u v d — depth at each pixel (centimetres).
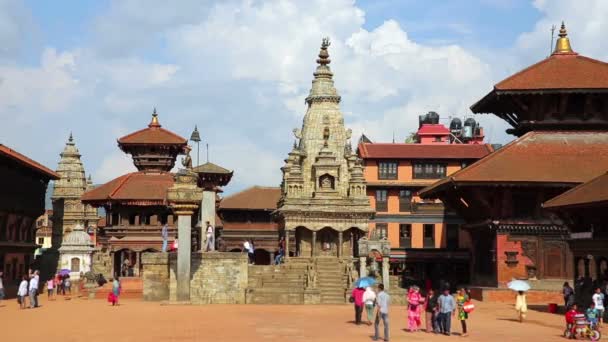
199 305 5081
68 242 7506
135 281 6712
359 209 6738
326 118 7219
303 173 7062
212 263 5266
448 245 8425
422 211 8462
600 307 3691
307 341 3075
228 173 7106
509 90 5841
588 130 5938
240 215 9431
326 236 6794
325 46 7500
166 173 8488
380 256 5834
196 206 5116
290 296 5297
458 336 3366
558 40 6356
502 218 5603
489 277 5788
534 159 5709
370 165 8556
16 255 7044
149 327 3597
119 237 7769
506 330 3650
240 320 3984
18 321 3981
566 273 5475
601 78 5841
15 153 6731
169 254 5422
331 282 5703
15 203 6838
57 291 6644
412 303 3559
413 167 8544
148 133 8588
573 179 5416
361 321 3950
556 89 5766
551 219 5544
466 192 5791
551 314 4562
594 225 4303
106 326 3650
